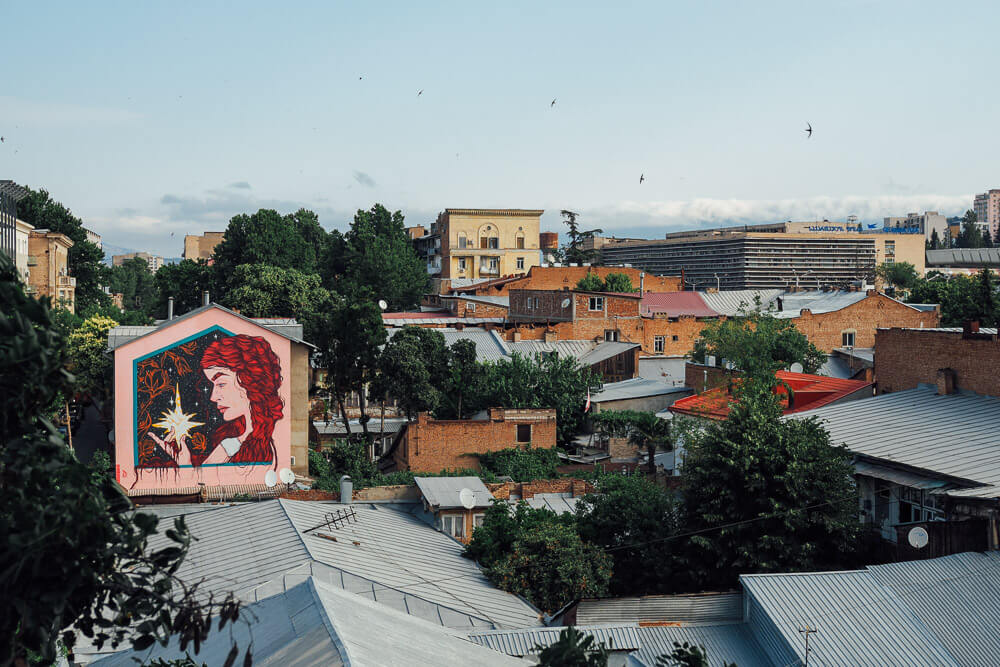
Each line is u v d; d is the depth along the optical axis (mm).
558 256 160250
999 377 33281
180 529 7621
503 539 29672
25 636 6621
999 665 18641
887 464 28734
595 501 31781
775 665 19656
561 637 8750
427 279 125688
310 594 13039
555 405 52000
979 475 25953
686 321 77250
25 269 86125
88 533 6898
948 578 21453
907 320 80500
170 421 43031
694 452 29172
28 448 6902
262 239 109062
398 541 30641
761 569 26016
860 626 19766
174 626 7586
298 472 44875
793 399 42594
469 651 12461
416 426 45969
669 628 21156
